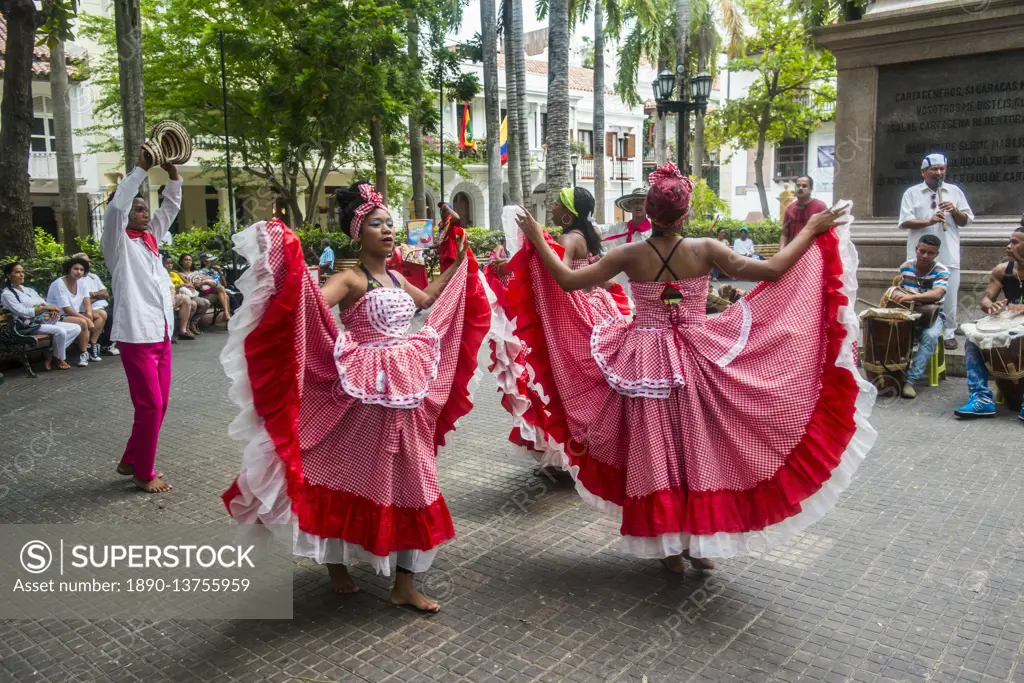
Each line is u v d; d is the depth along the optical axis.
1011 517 4.41
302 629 3.40
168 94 19.84
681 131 15.33
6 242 11.20
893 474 5.14
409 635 3.34
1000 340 6.23
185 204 26.36
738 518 3.54
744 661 3.09
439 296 3.86
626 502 3.66
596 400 3.82
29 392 8.25
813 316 3.61
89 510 4.77
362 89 18.14
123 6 11.74
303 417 3.43
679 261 3.64
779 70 28.28
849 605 3.50
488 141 23.27
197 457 5.84
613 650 3.19
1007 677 2.93
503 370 5.29
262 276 3.13
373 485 3.45
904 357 7.12
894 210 9.51
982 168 8.90
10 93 11.02
